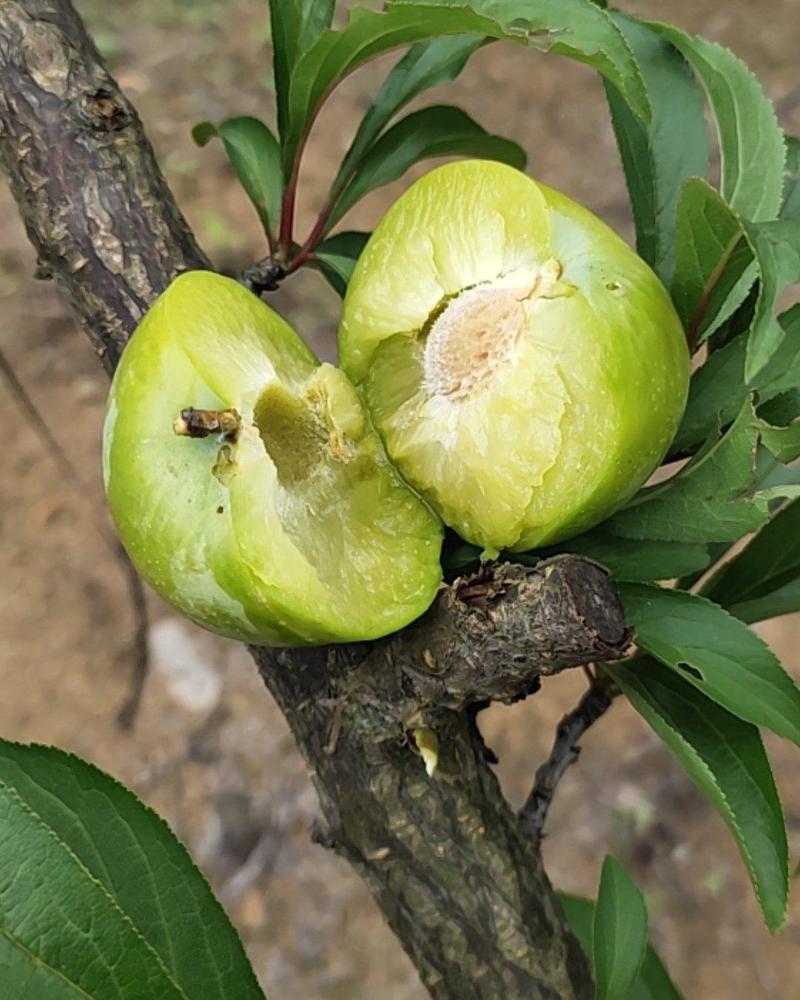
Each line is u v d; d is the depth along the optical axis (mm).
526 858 243
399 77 273
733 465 228
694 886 543
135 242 251
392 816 236
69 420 661
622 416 225
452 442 235
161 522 227
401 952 536
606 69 227
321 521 235
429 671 226
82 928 200
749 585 263
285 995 527
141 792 567
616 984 243
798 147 250
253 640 234
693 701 242
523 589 214
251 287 275
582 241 231
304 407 239
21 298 699
